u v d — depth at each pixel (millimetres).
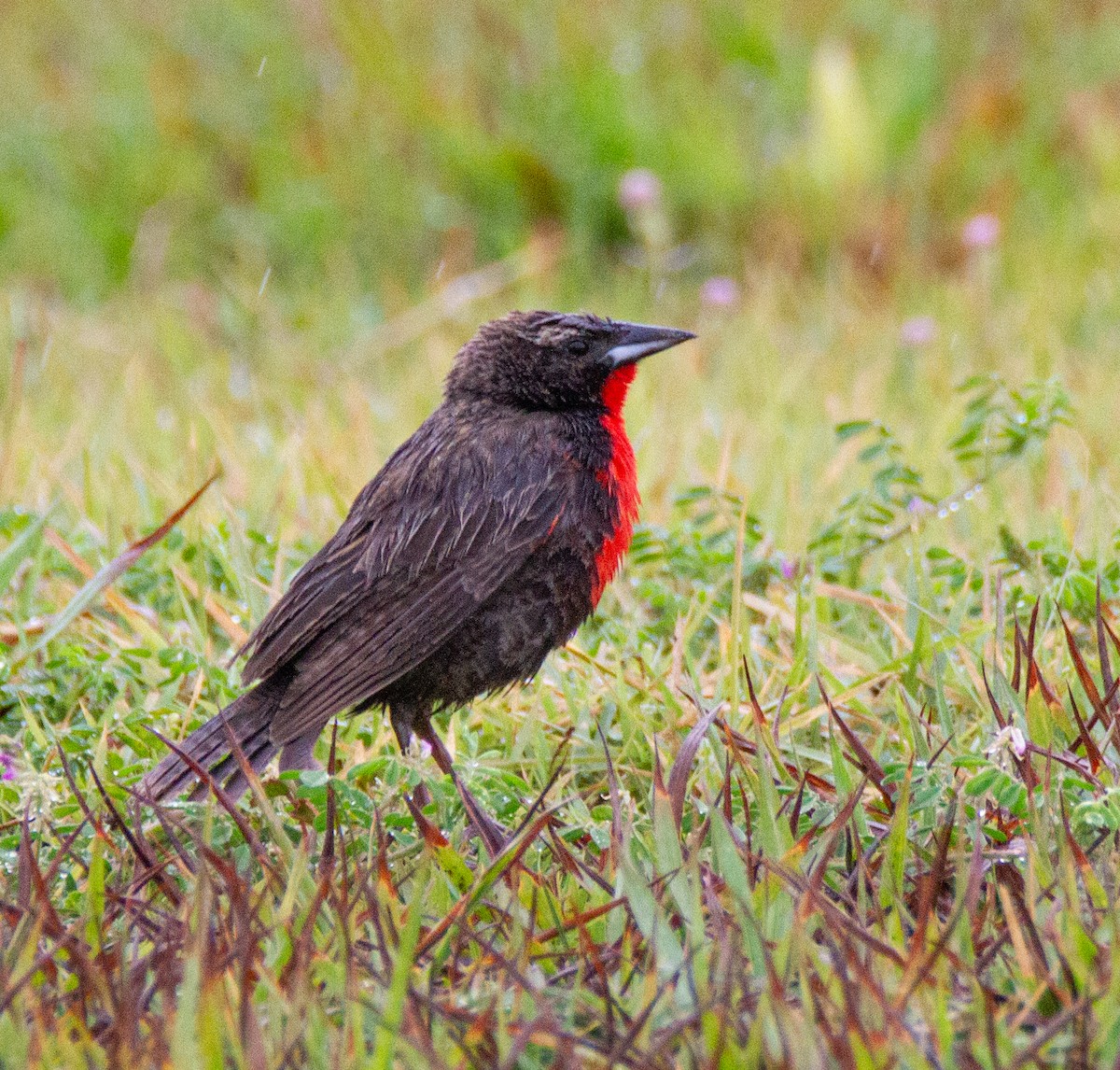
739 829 6617
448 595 7641
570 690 8320
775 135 19609
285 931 5602
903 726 7367
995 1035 4898
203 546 9641
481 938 5750
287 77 20516
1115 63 19781
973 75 19938
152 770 6961
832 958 5375
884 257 17594
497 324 8305
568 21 20734
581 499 7855
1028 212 18156
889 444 9805
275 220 18719
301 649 7590
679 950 5473
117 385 14555
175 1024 5031
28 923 5590
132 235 18891
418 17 21094
